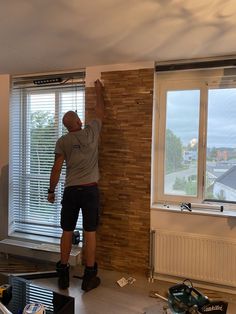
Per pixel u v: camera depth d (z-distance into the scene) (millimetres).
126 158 2934
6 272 3010
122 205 2967
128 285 2730
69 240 2717
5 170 3529
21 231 3613
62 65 3033
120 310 2316
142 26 1979
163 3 1649
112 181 2998
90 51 2543
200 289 2676
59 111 3395
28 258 3344
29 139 3562
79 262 3148
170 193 2992
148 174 2854
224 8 1707
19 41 2299
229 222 2609
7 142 3504
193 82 2857
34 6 1699
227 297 2541
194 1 1626
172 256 2723
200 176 2873
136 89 2863
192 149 2900
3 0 1630
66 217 2695
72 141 2619
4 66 3086
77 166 2646
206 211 2729
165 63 2834
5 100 3482
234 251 2510
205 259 2607
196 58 2723
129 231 2951
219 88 2781
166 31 2062
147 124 2838
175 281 2787
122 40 2258
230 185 2787
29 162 3576
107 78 2973
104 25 1971
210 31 2053
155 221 2859
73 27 2010
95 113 3027
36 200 3559
